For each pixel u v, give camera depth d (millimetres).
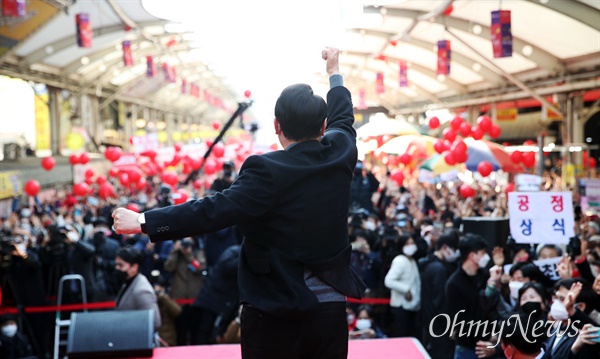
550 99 20656
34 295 7938
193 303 7375
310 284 1951
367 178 13164
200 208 1848
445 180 15914
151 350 4051
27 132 25234
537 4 13617
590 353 3684
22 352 7188
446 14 17219
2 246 8047
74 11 17781
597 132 25984
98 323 4199
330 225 1975
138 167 17172
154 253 9094
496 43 12844
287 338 1921
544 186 11992
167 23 20641
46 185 20547
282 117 2037
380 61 28297
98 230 9469
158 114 46375
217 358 3967
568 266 5211
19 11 11406
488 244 6699
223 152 15602
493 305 5086
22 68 20891
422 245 7973
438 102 30328
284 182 1901
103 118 34125
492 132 13312
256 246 1960
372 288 8164
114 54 25688
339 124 2246
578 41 15828
